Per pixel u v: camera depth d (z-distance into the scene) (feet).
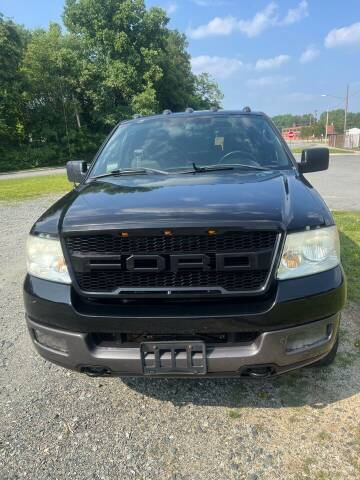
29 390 9.05
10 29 129.90
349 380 8.79
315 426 7.54
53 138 142.72
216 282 6.75
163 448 7.25
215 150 11.12
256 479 6.49
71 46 144.36
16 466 6.98
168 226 6.57
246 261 6.66
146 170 10.54
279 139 11.57
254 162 10.65
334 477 6.44
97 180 10.27
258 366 6.91
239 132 11.73
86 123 152.46
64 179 65.72
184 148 11.28
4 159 128.88
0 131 126.82
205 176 9.60
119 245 6.82
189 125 12.21
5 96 127.44
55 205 8.76
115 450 7.25
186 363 6.91
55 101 144.25
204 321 6.68
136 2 150.92
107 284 6.94
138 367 7.00
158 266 6.69
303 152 11.48
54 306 7.13
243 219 6.68
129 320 6.79
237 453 7.04
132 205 7.47
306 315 6.86
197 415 8.04
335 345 8.55
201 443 7.32
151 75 148.25
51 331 7.30
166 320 6.72
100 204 7.76
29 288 7.55
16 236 23.95
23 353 10.64
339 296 7.16
